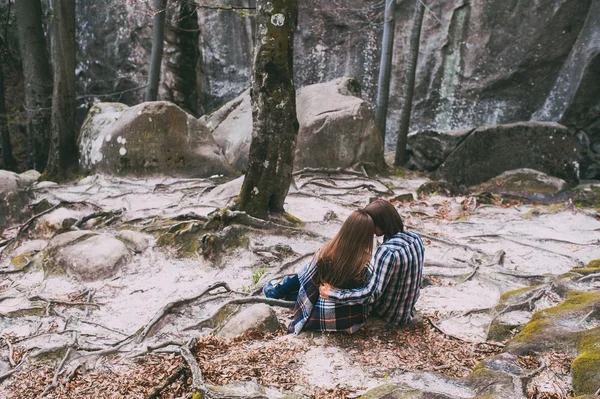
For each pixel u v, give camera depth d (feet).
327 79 45.57
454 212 26.89
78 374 12.04
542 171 34.53
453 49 41.55
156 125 31.48
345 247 12.48
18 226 25.16
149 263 18.57
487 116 41.16
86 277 17.51
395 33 43.27
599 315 12.60
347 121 33.04
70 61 32.99
